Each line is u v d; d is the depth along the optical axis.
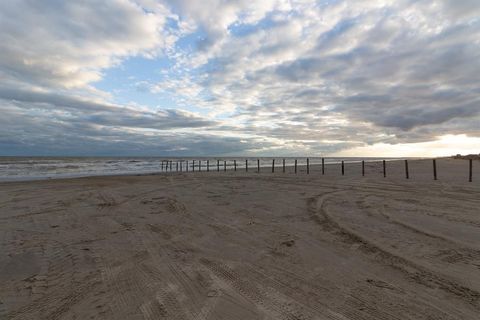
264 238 6.21
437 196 11.02
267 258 5.07
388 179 17.92
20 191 14.03
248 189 14.16
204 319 3.22
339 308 3.40
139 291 3.93
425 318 3.17
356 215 8.09
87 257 5.24
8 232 6.91
